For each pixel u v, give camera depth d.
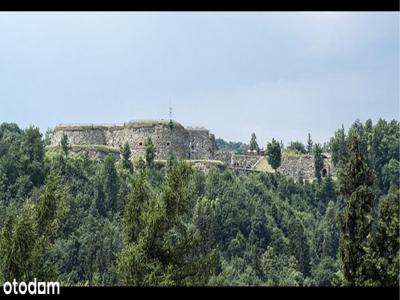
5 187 181.75
